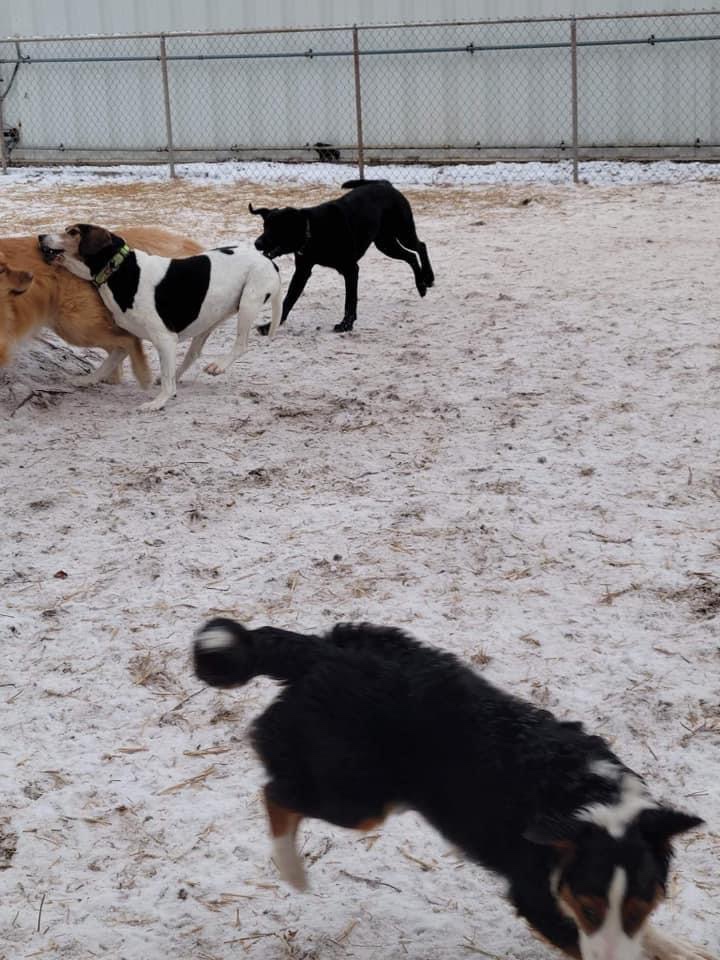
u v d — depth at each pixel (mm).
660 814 2062
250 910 2533
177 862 2682
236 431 5348
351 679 2389
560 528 4227
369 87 13227
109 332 5707
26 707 3291
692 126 12453
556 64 12594
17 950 2430
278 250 6812
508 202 11094
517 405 5523
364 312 7457
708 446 4934
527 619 3662
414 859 2662
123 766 3027
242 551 4148
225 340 6910
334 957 2393
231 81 13570
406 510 4395
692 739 3047
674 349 6234
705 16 12094
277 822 2516
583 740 2279
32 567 4094
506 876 2221
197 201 11570
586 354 6246
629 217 10031
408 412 5504
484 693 2365
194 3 13375
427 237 9695
